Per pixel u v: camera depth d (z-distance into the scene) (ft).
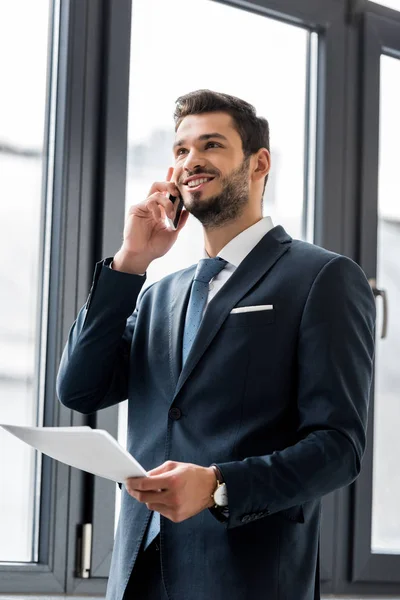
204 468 5.40
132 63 9.71
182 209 6.75
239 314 6.04
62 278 8.91
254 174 6.67
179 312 6.41
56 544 8.75
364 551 10.59
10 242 8.94
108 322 6.38
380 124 11.35
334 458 5.58
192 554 5.74
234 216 6.50
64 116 9.05
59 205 8.98
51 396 8.83
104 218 9.13
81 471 8.95
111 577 6.16
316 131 10.89
